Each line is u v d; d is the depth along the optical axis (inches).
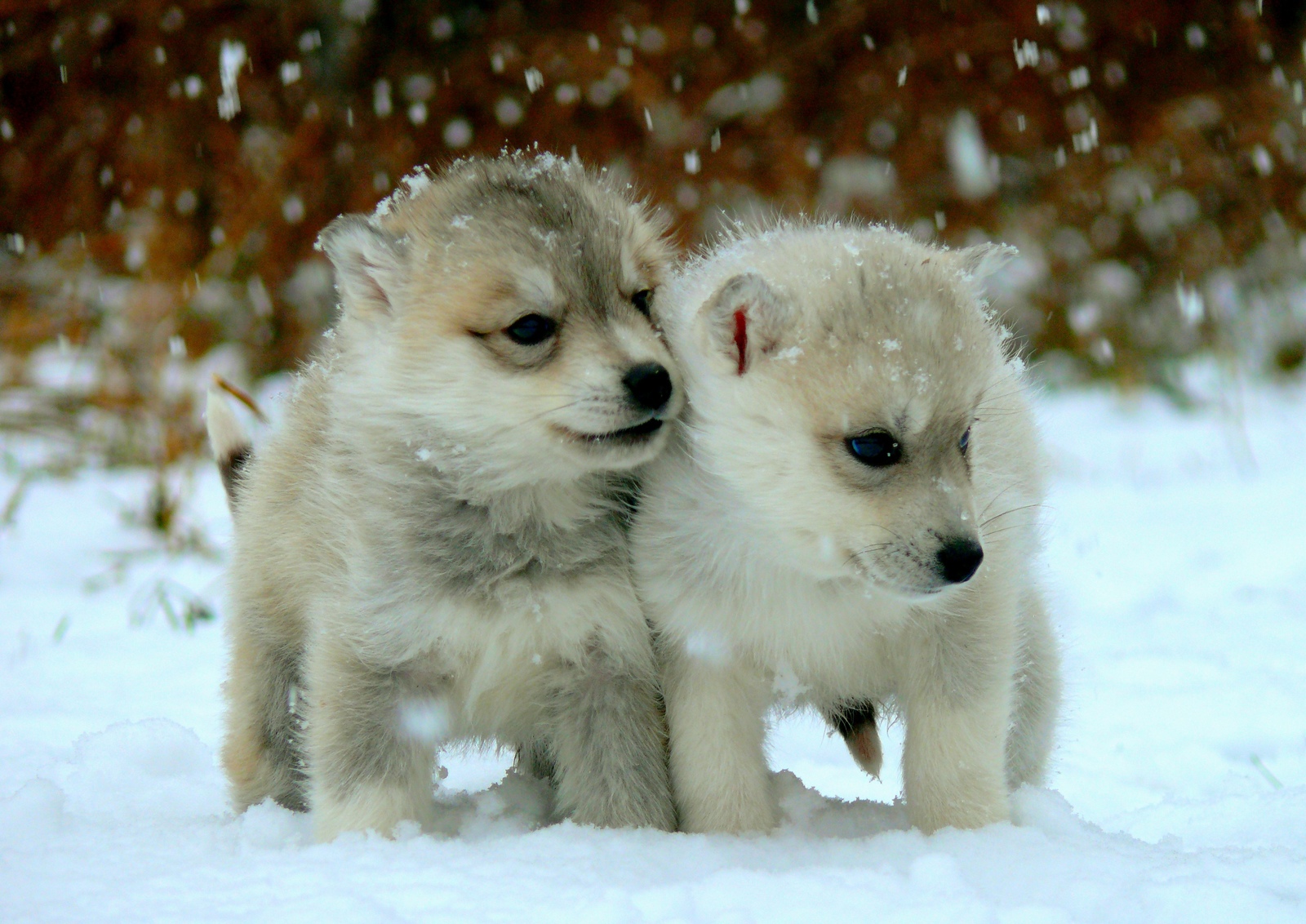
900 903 220.2
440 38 906.1
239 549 356.8
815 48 941.2
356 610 299.9
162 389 773.3
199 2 878.4
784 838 276.1
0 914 220.1
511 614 302.0
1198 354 990.4
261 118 882.1
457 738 328.8
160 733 364.8
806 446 275.0
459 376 306.2
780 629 294.7
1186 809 312.2
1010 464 314.3
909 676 292.2
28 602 554.9
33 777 334.3
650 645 306.0
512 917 216.4
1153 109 980.6
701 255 362.0
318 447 335.0
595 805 305.9
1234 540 646.5
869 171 920.3
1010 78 952.3
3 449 755.4
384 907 219.5
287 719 342.3
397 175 864.3
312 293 852.6
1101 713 412.2
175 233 847.1
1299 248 984.9
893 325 273.0
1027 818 286.8
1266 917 211.8
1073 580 585.0
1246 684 431.5
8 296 808.9
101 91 901.2
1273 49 1003.9
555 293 309.6
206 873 245.1
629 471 313.4
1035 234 956.6
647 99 880.3
